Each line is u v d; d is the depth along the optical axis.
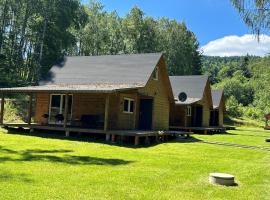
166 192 8.32
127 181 9.19
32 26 42.22
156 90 25.58
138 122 24.50
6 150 13.68
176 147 18.55
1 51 41.91
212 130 34.69
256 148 20.73
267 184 9.84
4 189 7.62
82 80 24.06
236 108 64.19
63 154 13.47
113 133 18.98
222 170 11.78
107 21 62.28
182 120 34.22
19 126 21.73
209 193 8.50
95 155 13.71
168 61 66.44
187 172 11.02
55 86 22.75
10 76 37.41
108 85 22.27
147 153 15.38
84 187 8.27
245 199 8.14
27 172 9.55
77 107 23.06
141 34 61.94
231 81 82.69
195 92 35.31
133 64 24.33
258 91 58.16
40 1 41.91
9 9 42.84
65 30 44.06
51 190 7.79
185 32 68.25
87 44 57.84
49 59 43.31
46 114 22.94
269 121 60.50
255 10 9.59
